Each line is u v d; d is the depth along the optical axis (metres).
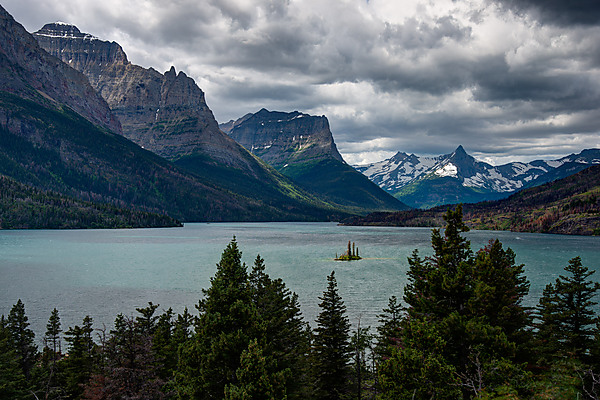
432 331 35.62
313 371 49.34
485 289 37.88
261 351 32.25
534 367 38.38
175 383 37.88
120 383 41.38
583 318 46.94
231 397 30.50
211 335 35.44
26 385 52.94
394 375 33.50
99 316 90.56
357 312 92.25
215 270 156.38
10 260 178.50
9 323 63.44
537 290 114.25
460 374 34.03
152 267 163.75
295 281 132.12
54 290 118.00
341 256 190.62
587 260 181.12
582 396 32.66
